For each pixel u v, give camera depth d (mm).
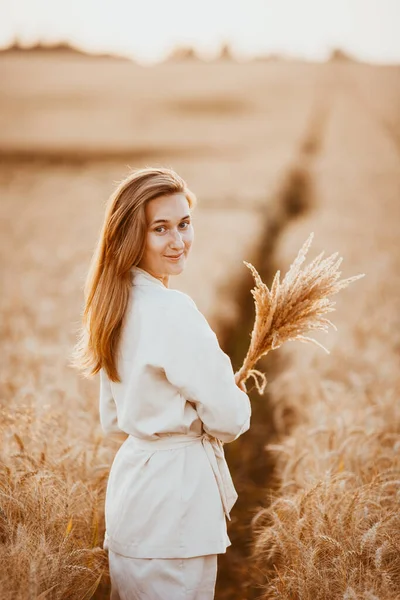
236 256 11141
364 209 15859
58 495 2984
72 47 100188
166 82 63469
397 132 36562
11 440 3576
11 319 7805
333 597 2660
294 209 18344
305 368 6051
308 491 3018
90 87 58688
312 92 57969
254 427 6121
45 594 2451
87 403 4676
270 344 2814
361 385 5152
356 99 56719
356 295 8594
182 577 2457
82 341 2775
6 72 65875
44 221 15984
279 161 23984
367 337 7105
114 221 2533
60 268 11070
